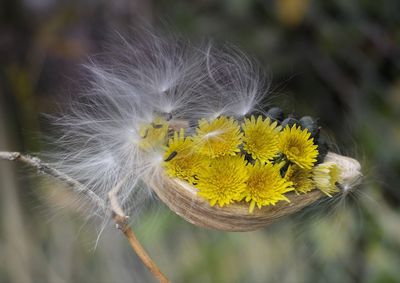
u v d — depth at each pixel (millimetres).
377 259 1091
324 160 760
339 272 1097
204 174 732
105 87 778
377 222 1083
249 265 1114
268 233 1121
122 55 854
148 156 747
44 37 1155
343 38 1211
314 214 794
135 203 766
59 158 780
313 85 1218
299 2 1165
